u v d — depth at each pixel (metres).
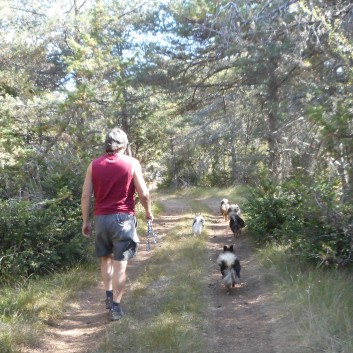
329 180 4.90
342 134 3.96
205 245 7.30
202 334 3.64
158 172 22.75
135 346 3.34
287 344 3.40
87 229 3.99
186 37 10.16
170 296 4.48
